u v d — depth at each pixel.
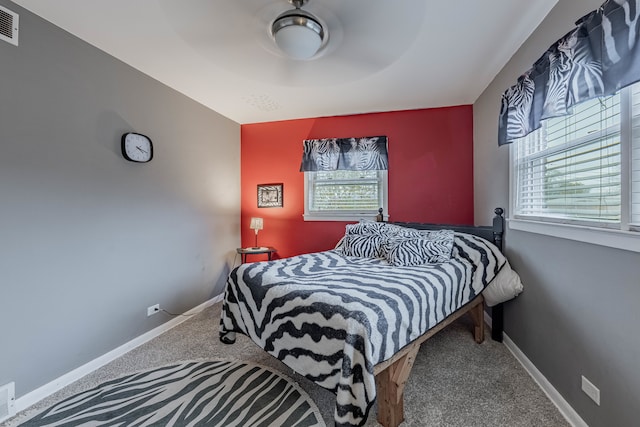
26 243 1.74
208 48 2.10
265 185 3.98
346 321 1.35
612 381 1.29
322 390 1.81
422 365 2.09
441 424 1.53
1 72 1.63
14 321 1.68
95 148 2.14
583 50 1.33
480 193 3.08
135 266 2.46
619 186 1.30
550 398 1.73
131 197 2.43
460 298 2.09
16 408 1.66
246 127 4.02
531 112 1.80
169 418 1.56
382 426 1.51
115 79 2.28
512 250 2.32
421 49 2.14
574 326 1.54
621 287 1.24
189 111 3.10
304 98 3.13
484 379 1.92
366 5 1.61
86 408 1.66
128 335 2.37
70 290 1.96
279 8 1.63
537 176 2.03
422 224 3.12
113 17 1.80
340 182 3.79
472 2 1.66
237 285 2.06
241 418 1.56
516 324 2.23
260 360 2.17
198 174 3.24
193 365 2.11
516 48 2.15
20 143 1.71
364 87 2.84
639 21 1.04
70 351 1.95
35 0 1.66
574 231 1.53
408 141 3.50
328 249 3.78
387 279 1.83
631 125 1.22
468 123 3.33
